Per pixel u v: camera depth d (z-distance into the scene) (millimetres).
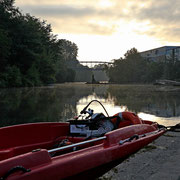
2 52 37906
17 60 47438
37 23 61875
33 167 2654
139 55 93188
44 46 60375
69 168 2865
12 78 41219
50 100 15766
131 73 89438
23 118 8609
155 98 16969
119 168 3029
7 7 46594
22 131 4480
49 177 2666
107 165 3404
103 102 14273
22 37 46844
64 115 9258
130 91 27438
